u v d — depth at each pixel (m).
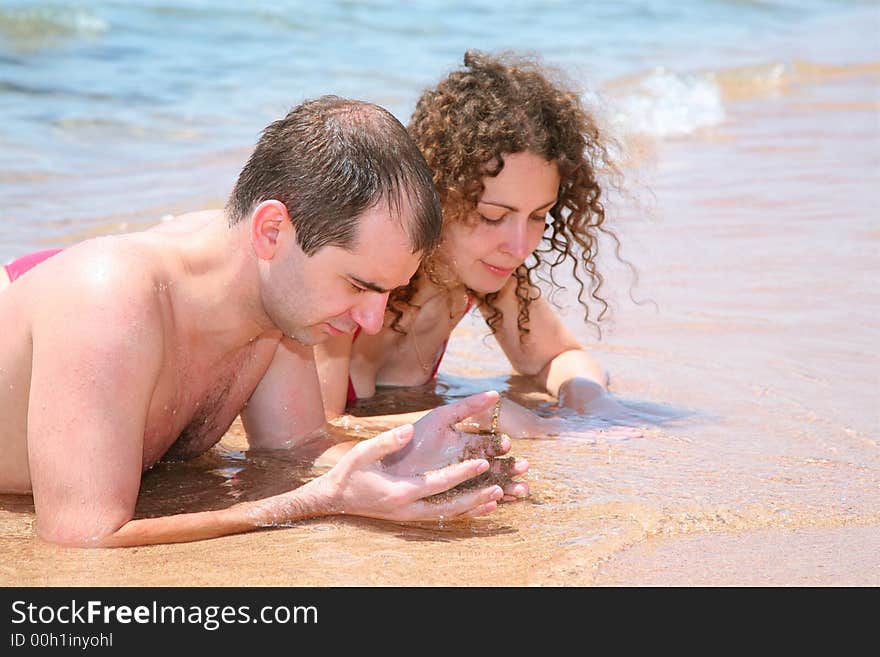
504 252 3.75
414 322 4.29
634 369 4.42
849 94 9.83
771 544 2.86
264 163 2.74
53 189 6.36
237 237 2.85
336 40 11.02
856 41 12.65
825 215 6.38
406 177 2.66
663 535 2.91
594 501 3.12
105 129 7.76
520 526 2.95
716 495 3.18
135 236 2.95
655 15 13.97
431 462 3.00
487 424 3.74
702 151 7.92
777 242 5.91
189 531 2.78
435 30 11.82
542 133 3.64
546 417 4.03
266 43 10.75
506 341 4.54
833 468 3.39
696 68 10.65
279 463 3.44
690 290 5.27
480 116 3.64
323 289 2.71
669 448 3.58
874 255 5.71
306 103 2.80
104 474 2.69
